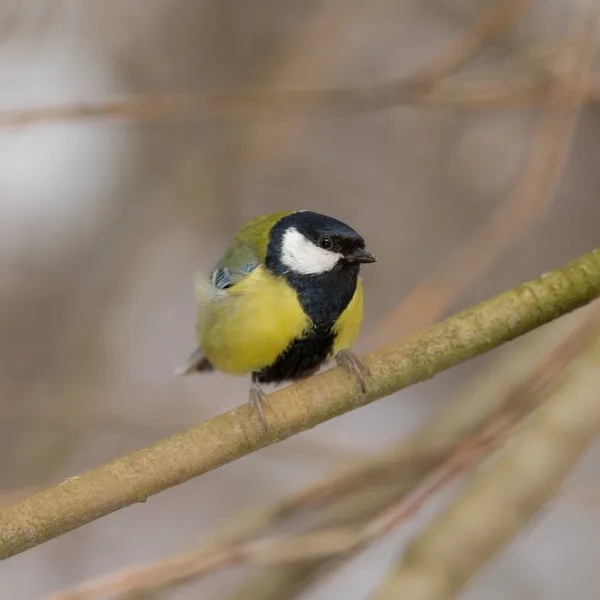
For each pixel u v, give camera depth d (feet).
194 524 37.60
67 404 31.63
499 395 26.30
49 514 16.03
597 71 27.32
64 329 41.70
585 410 22.74
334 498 23.13
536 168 23.15
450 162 40.29
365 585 32.99
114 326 41.75
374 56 41.39
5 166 43.83
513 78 28.35
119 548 37.06
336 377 17.79
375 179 41.73
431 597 21.08
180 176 43.34
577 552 35.83
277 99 27.32
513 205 23.26
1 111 26.04
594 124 39.75
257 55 42.27
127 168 44.29
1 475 36.94
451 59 26.43
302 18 42.57
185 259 42.96
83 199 43.96
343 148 42.14
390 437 37.45
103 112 26.23
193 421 30.45
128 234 43.34
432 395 40.68
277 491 37.63
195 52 42.50
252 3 42.52
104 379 40.24
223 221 43.06
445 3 41.16
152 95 26.61
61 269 42.88
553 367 19.70
